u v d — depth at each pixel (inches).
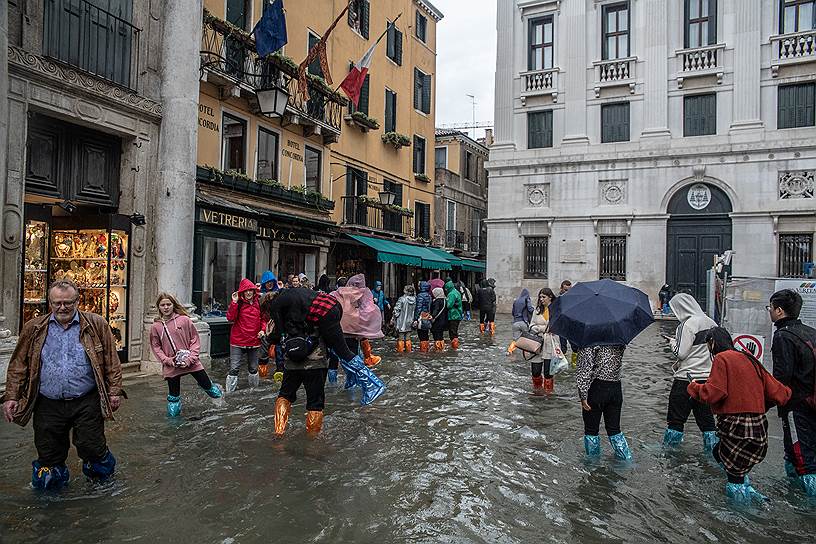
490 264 1083.3
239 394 333.7
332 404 316.5
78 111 354.9
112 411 186.9
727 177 916.0
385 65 937.5
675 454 236.2
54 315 181.0
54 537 154.2
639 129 980.6
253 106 588.1
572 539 160.4
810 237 871.7
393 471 210.4
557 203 1031.0
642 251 967.6
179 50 417.7
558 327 229.6
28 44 323.6
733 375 187.3
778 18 897.5
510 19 1082.1
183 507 175.0
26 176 338.6
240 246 524.7
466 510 178.1
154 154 412.8
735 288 331.3
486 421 285.4
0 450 223.6
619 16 1007.6
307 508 176.2
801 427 193.5
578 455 233.9
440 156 1317.7
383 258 789.9
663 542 159.3
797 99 888.9
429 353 532.4
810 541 160.1
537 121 1066.1
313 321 256.7
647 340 663.1
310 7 724.0
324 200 695.1
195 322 424.5
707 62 935.0
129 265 393.4
